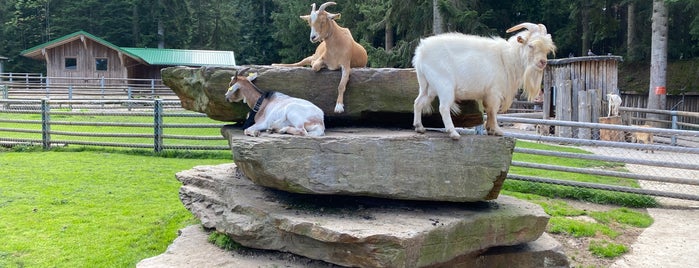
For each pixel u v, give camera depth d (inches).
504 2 1219.2
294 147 200.1
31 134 604.1
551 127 660.7
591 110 630.5
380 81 233.6
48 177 383.6
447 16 878.4
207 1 1961.1
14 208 301.3
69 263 226.4
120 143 520.1
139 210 305.3
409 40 1011.3
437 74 202.4
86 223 280.1
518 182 370.3
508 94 209.6
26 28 1857.8
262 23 1994.3
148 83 1405.0
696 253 254.4
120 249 244.4
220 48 1915.6
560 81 644.1
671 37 1099.3
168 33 1844.2
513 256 227.3
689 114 574.9
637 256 252.5
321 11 224.8
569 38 1227.9
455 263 212.4
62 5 1879.9
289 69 238.4
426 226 193.5
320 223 192.4
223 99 243.0
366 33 1158.3
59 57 1322.6
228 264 204.2
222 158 482.6
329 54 232.4
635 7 1108.5
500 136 211.2
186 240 231.3
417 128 213.9
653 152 543.8
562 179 380.5
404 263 183.5
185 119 760.3
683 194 341.7
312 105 221.8
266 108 227.9
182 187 270.5
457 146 205.8
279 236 209.2
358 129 240.1
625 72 1067.3
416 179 203.6
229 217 221.5
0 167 419.8
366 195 203.5
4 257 229.6
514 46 206.7
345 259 190.9
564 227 284.0
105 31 1836.9
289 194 231.3
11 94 1022.4
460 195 206.7
